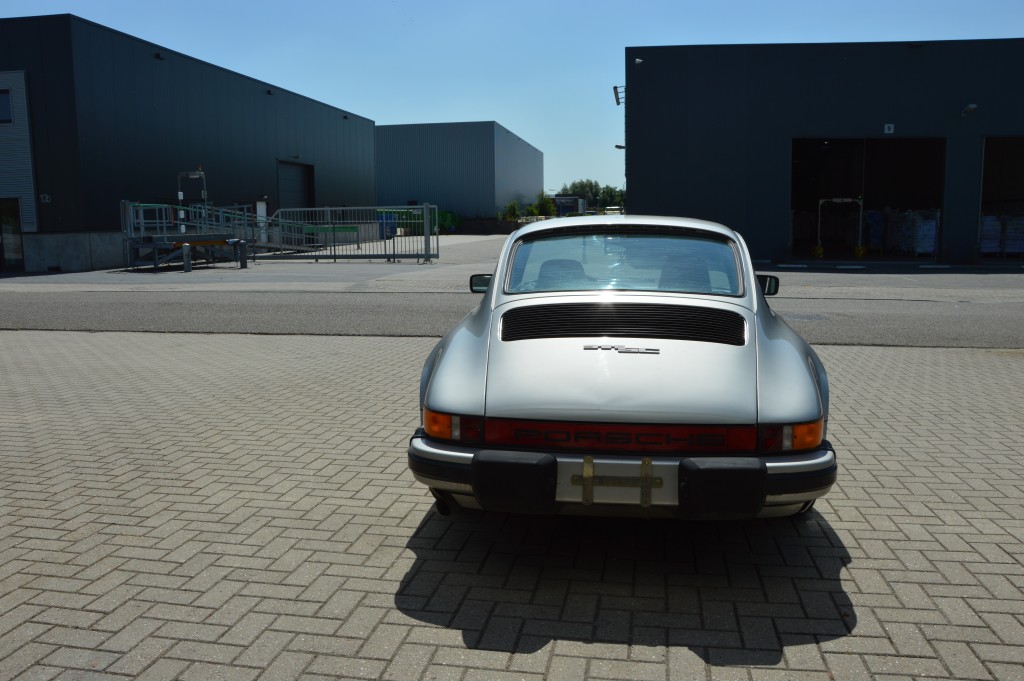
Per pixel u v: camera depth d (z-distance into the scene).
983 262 26.61
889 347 9.70
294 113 40.88
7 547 3.83
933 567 3.57
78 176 26.03
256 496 4.54
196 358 9.18
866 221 31.62
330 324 11.77
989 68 25.33
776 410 3.19
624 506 3.17
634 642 2.96
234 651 2.90
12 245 26.88
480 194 70.38
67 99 25.75
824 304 14.02
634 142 26.56
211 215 32.25
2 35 25.88
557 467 3.18
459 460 3.29
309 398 7.05
